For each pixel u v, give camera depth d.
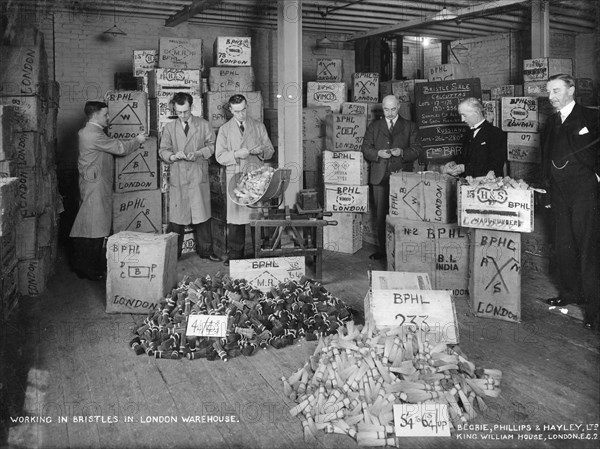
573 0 7.68
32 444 2.43
